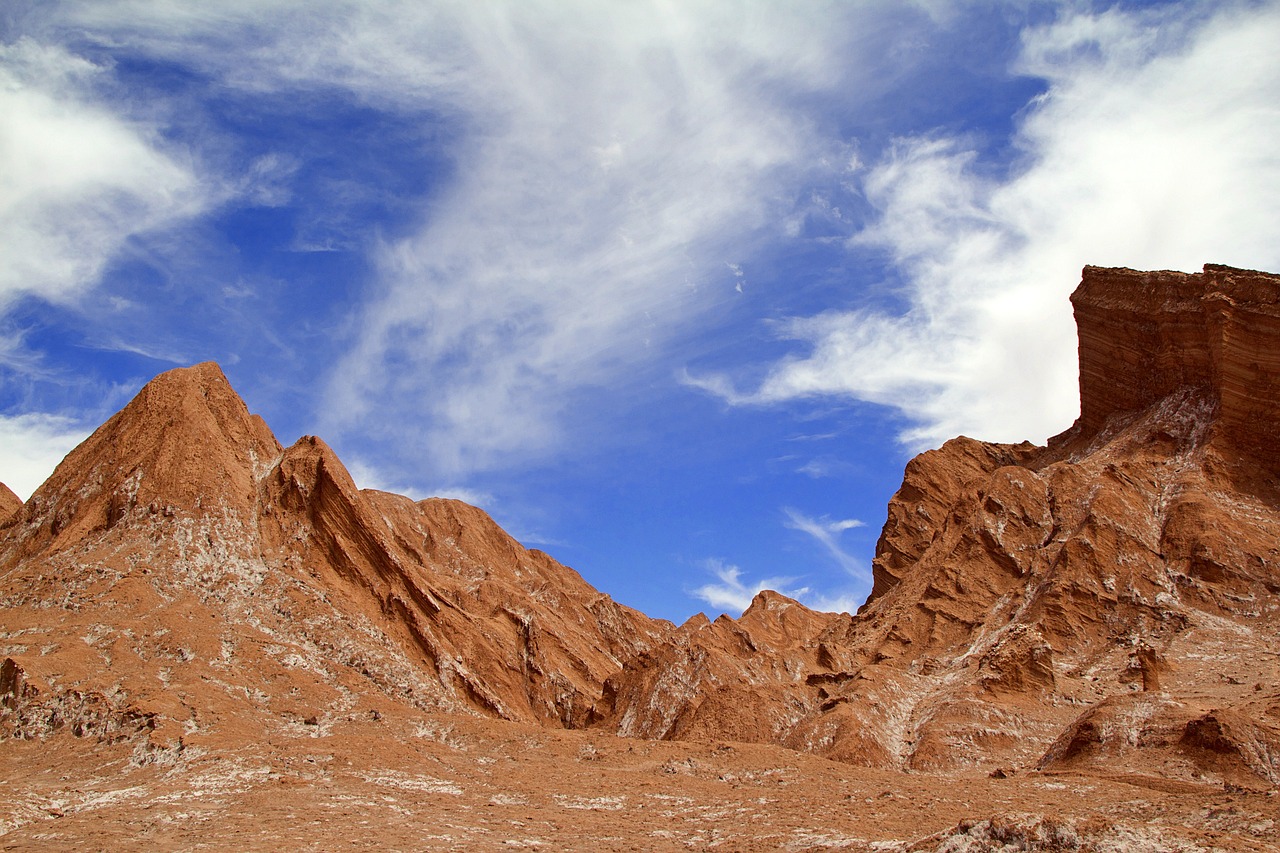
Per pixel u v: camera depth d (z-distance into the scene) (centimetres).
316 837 5366
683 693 11044
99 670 8119
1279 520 11200
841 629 13350
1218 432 12106
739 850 5244
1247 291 12650
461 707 9806
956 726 8838
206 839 5294
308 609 9969
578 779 7162
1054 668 10044
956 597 11831
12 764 7006
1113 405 14025
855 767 7594
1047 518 12419
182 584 9650
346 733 8006
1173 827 4450
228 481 10894
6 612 8969
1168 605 10538
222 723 7631
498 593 14388
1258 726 6912
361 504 11212
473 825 5850
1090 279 14412
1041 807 5850
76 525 10269
